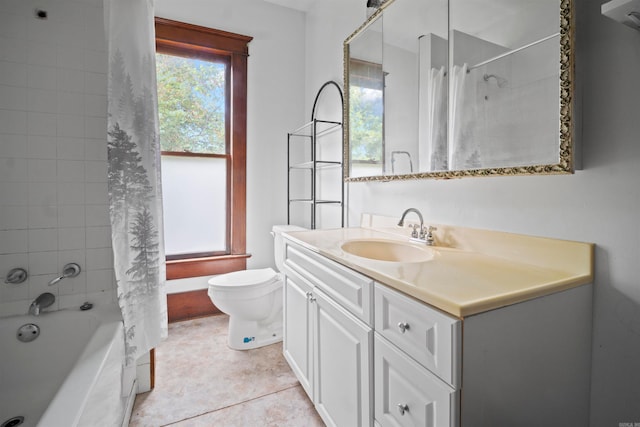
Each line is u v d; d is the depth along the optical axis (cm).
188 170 251
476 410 72
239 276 218
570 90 87
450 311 70
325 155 249
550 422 85
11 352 134
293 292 166
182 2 240
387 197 180
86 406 89
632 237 84
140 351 143
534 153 98
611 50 87
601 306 91
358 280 106
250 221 270
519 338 78
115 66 133
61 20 152
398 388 87
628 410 87
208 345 212
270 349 208
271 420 144
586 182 93
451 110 127
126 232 137
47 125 150
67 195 153
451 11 126
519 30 101
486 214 123
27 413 127
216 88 259
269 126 275
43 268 150
